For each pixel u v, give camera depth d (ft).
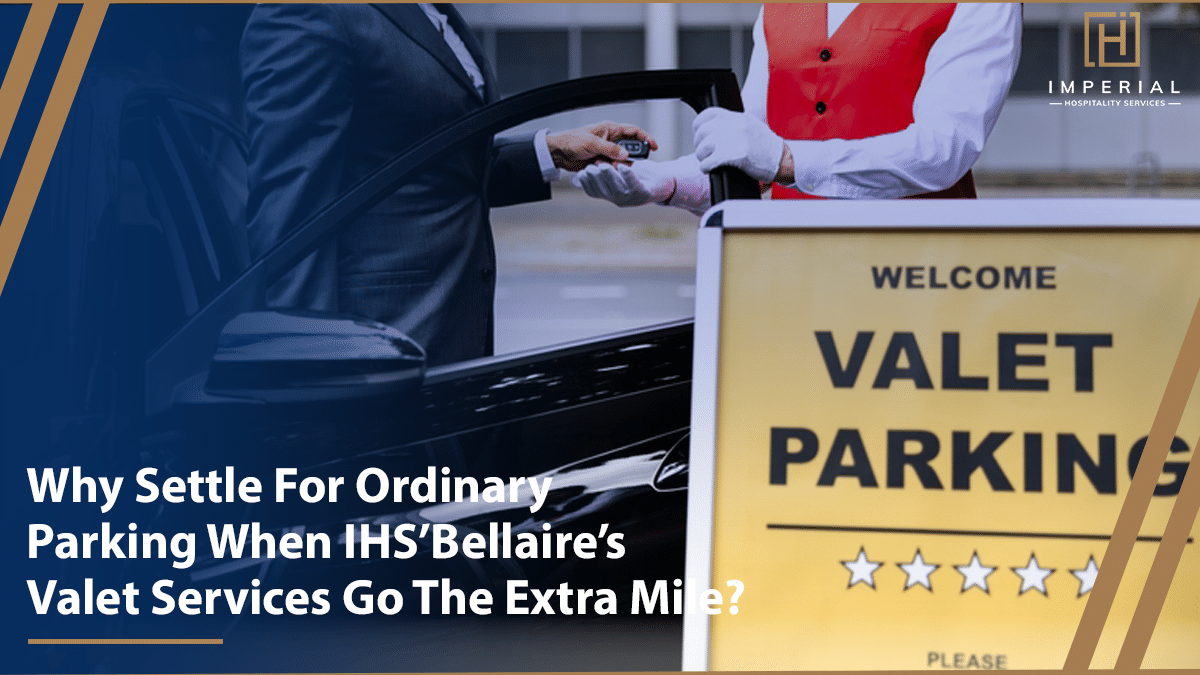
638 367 6.25
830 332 4.93
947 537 4.75
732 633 4.77
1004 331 4.84
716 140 6.33
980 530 4.74
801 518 4.82
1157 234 4.83
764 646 4.75
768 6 7.62
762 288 4.99
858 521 4.79
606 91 6.40
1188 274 4.80
